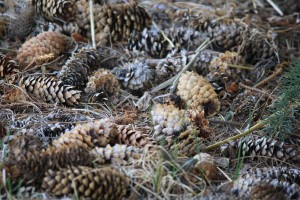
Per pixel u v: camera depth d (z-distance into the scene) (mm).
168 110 3164
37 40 3857
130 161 2881
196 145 3029
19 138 2850
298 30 4621
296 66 3469
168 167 2902
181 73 3777
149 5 4539
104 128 3021
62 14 4102
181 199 2777
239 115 3578
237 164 3037
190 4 4598
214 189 2881
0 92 3592
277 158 3152
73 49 4023
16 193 2730
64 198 2668
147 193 2797
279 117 3328
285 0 4953
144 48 4086
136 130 3146
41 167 2723
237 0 4922
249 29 4250
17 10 4234
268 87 3920
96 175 2688
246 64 4066
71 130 3045
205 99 3525
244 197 2789
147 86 3766
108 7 4141
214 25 4195
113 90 3646
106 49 4062
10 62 3680
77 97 3498
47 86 3516
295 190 2869
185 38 4121
